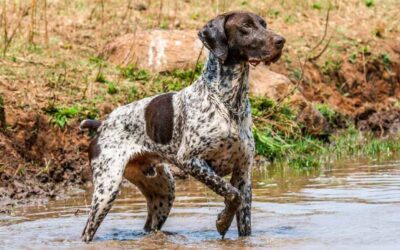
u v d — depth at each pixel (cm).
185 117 1042
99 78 1722
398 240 970
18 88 1590
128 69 1808
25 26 1942
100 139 1100
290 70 2059
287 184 1434
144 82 1777
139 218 1221
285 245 984
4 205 1339
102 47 1920
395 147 1819
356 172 1527
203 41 1030
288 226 1101
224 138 1020
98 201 1072
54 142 1523
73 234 1117
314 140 1841
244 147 1032
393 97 2252
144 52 1853
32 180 1451
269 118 1789
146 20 2094
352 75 2180
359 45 2269
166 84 1773
